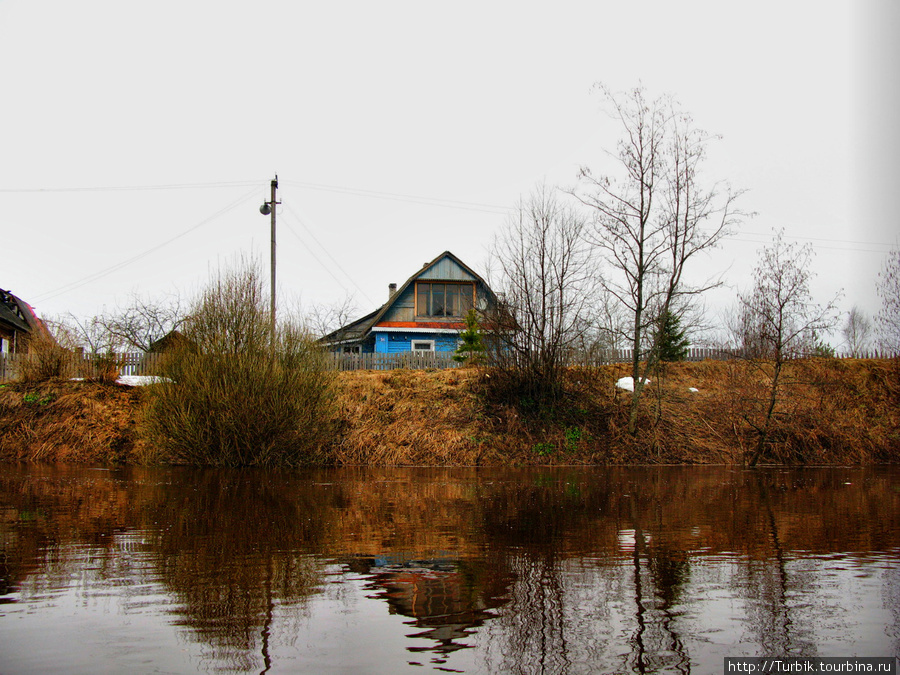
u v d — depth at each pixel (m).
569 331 20.00
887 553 6.26
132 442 17.73
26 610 4.43
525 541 6.79
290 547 6.43
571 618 4.34
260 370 15.71
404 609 4.50
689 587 5.07
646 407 20.20
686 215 18.17
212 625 4.16
